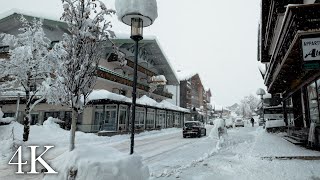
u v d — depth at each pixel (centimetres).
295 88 1678
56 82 1591
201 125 2514
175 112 4556
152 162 976
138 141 2008
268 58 2188
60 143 1662
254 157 972
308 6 748
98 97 2369
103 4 662
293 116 1783
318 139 1100
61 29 2886
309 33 731
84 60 633
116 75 3181
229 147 1351
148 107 3138
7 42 1722
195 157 1083
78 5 646
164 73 5003
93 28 652
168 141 1958
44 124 2181
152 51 4269
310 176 641
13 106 2894
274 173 686
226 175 690
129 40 3403
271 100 3356
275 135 2194
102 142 1891
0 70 1628
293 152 1071
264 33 1919
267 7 1567
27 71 1625
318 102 1181
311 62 719
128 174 499
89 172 464
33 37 1708
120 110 2611
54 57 1625
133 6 641
